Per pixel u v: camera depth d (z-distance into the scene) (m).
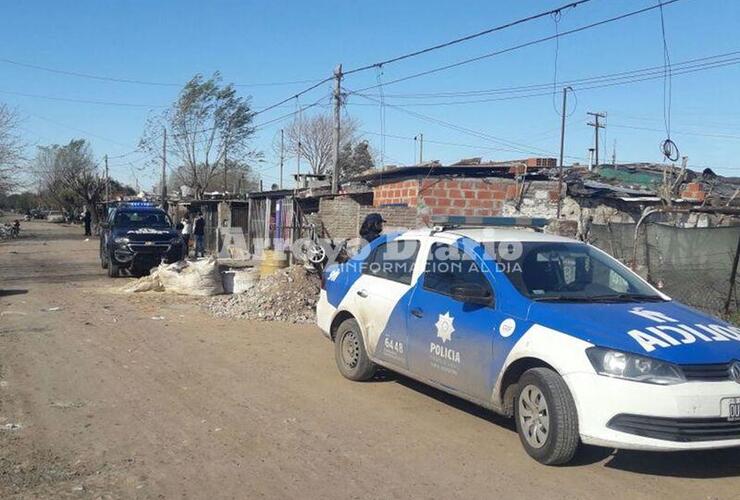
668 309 5.55
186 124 39.50
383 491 4.69
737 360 4.79
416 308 6.54
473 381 5.80
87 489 4.70
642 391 4.63
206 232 33.53
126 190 75.12
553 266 6.04
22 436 5.77
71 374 7.91
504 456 5.35
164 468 5.09
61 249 32.94
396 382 7.63
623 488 4.75
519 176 18.95
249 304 12.66
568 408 4.94
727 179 21.47
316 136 50.53
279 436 5.81
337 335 7.89
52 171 79.44
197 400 6.89
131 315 12.29
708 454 5.42
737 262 10.78
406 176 19.61
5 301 14.01
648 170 22.09
